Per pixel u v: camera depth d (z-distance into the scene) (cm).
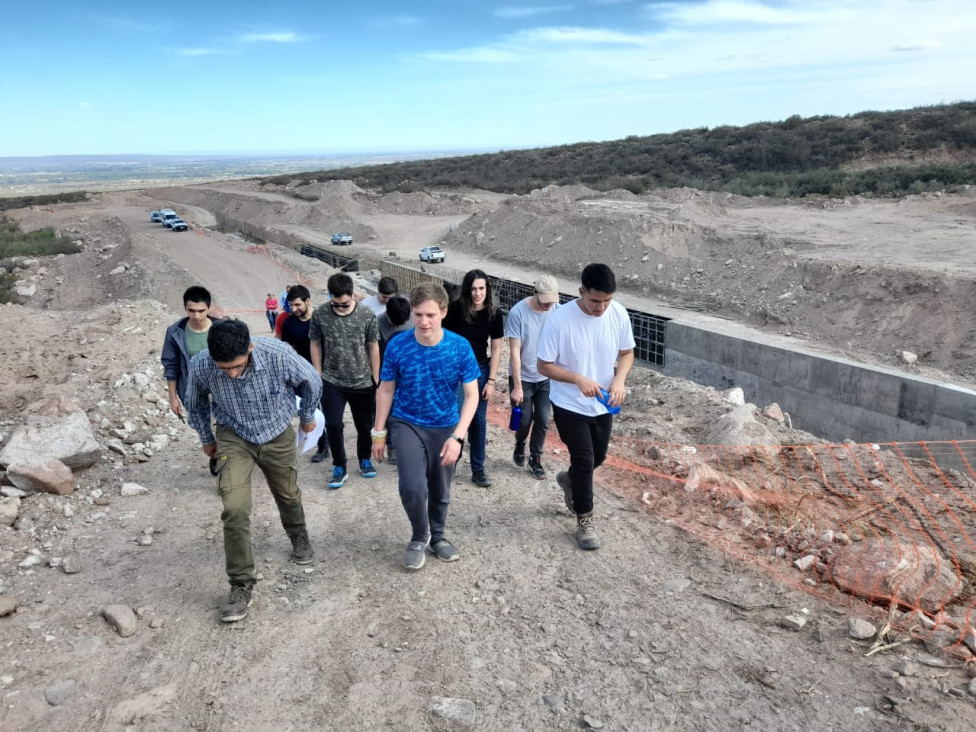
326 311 541
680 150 6362
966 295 1834
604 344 418
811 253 2412
